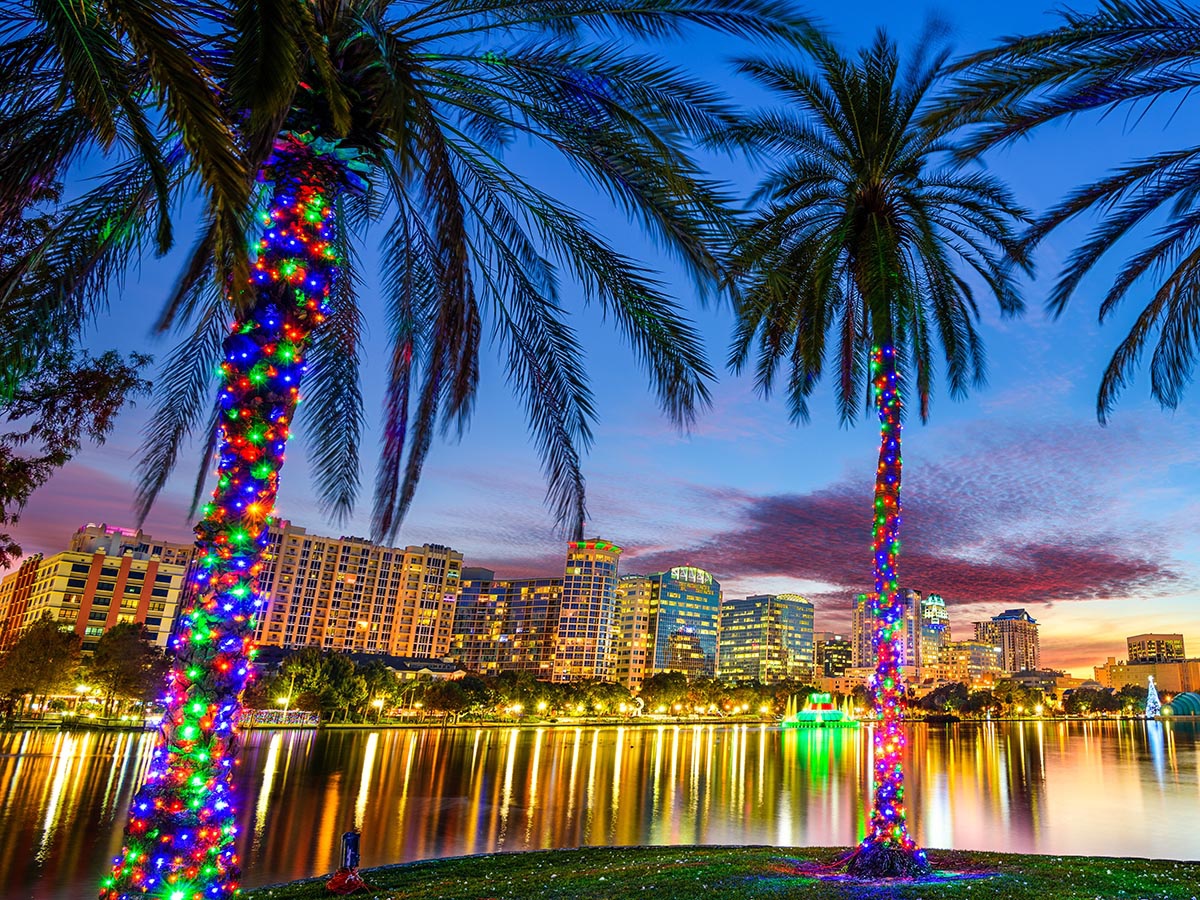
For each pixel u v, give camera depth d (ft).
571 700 578.66
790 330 59.16
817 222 55.93
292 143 26.35
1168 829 91.09
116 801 92.53
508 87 30.45
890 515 51.52
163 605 467.93
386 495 37.65
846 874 44.88
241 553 23.95
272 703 346.74
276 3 17.65
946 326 59.47
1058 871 44.88
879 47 51.83
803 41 25.73
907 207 53.31
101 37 16.97
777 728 595.47
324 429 40.34
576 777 148.77
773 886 40.22
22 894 50.49
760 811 105.09
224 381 24.98
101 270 29.68
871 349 54.13
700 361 29.66
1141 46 35.96
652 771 166.91
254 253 27.14
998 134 40.96
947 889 38.58
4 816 79.10
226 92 22.47
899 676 48.96
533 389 35.86
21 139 26.37
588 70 28.07
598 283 31.04
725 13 25.85
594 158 28.76
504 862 55.06
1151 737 440.86
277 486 25.07
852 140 53.42
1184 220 43.37
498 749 236.84
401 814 94.02
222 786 23.03
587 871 47.67
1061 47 36.78
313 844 71.97
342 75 26.35
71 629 438.40
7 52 23.03
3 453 41.14
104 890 22.02
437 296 38.86
